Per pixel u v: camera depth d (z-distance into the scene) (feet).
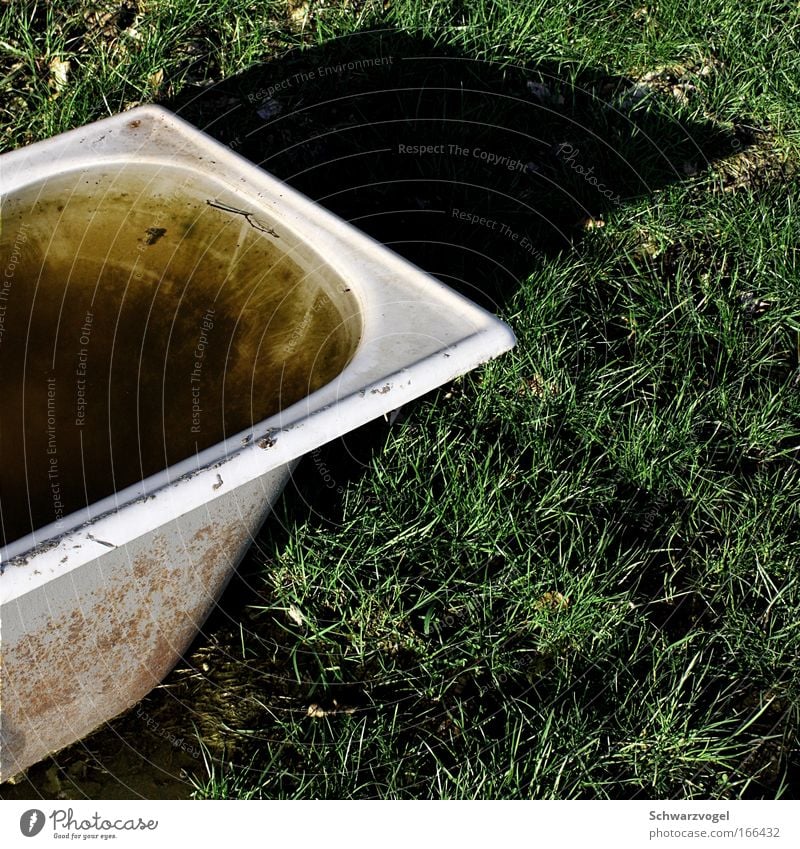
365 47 9.16
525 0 9.55
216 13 9.18
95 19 9.11
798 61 9.79
